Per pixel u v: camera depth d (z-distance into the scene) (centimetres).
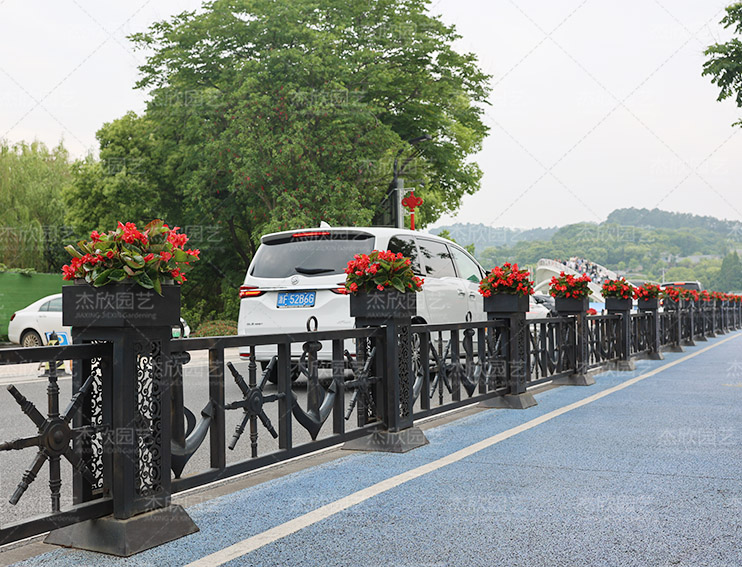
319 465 476
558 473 440
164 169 2784
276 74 2233
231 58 2533
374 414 528
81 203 2844
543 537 316
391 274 527
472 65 2620
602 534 319
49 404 284
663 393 842
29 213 3169
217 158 2328
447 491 399
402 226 2230
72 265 305
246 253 3114
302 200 2153
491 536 318
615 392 856
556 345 883
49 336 1423
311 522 342
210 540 317
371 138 2236
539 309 2334
